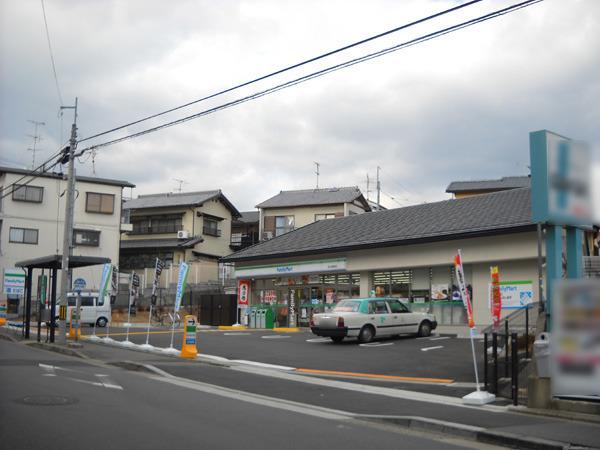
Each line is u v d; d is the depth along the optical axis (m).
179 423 8.55
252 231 57.56
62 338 21.81
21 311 43.09
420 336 23.80
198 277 49.31
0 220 44.53
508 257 22.62
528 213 23.08
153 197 54.94
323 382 14.25
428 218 27.88
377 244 26.84
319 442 7.83
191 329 18.94
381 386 13.64
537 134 12.80
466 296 12.04
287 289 33.12
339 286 30.08
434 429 9.21
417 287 26.31
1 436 7.29
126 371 15.34
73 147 23.09
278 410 10.32
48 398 10.01
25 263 24.44
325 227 34.12
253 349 20.91
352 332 21.69
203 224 52.50
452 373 15.37
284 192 54.34
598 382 9.86
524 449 8.11
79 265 24.33
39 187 45.91
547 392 10.34
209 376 14.64
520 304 22.45
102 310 36.97
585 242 22.25
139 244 51.44
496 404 11.20
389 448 7.71
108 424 8.23
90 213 47.59
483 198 27.89
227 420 9.02
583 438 8.20
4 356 17.45
